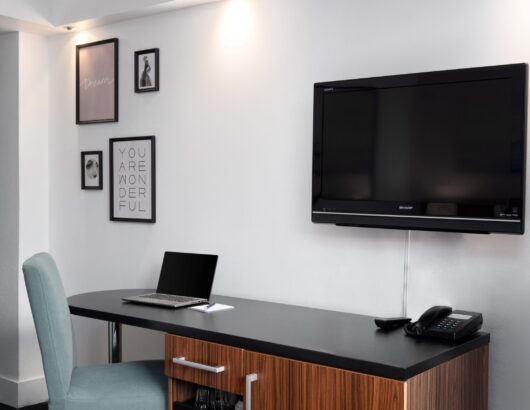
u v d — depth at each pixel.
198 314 2.54
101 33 3.62
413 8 2.50
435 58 2.45
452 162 2.24
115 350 2.86
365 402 1.81
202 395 2.30
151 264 3.41
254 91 2.97
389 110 2.39
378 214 2.42
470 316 2.21
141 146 3.42
